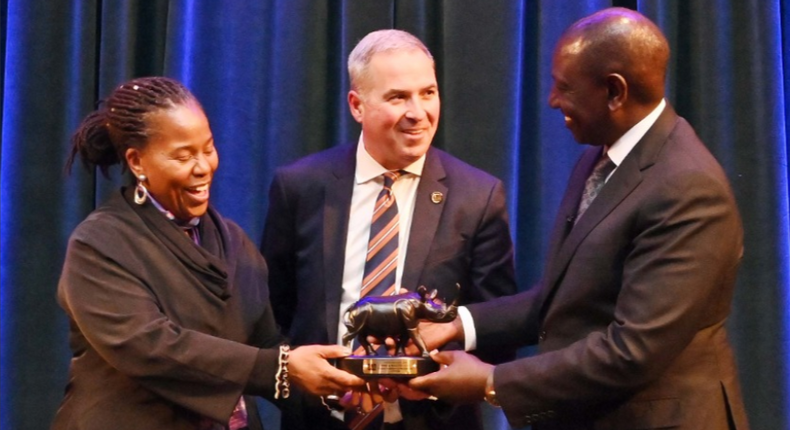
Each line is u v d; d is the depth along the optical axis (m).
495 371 2.82
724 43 4.24
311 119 4.34
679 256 2.61
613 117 2.78
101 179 4.30
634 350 2.60
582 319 2.80
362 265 3.34
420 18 4.32
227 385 2.77
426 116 3.28
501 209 3.41
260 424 3.12
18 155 4.35
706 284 2.60
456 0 4.29
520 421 2.79
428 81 3.28
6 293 4.33
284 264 3.49
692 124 4.32
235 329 2.93
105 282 2.72
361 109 3.38
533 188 4.38
